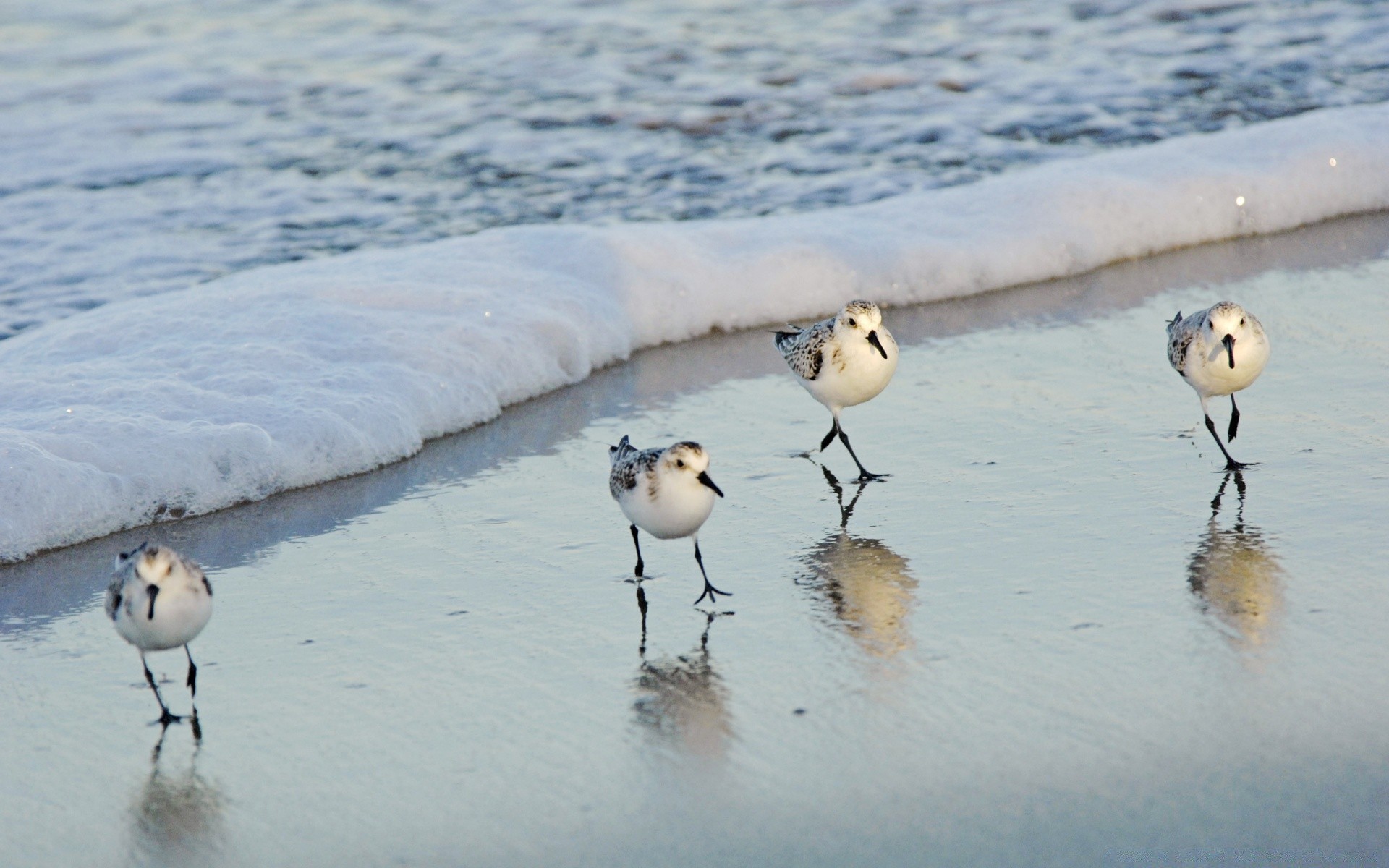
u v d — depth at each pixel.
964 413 13.15
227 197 20.45
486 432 13.52
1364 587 9.23
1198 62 24.17
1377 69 23.16
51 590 10.42
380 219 19.45
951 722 7.86
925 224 17.92
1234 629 8.74
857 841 6.82
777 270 16.73
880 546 10.48
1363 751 7.29
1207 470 11.46
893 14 28.31
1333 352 13.76
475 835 7.09
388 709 8.47
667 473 9.59
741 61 25.83
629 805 7.28
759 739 7.84
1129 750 7.43
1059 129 21.66
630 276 16.30
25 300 16.73
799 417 13.56
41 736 8.33
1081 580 9.63
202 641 9.48
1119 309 15.91
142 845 7.21
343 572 10.55
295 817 7.37
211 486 11.91
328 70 26.42
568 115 23.48
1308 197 18.53
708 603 9.75
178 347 14.03
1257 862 6.45
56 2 31.33
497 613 9.77
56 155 22.31
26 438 11.73
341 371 13.64
